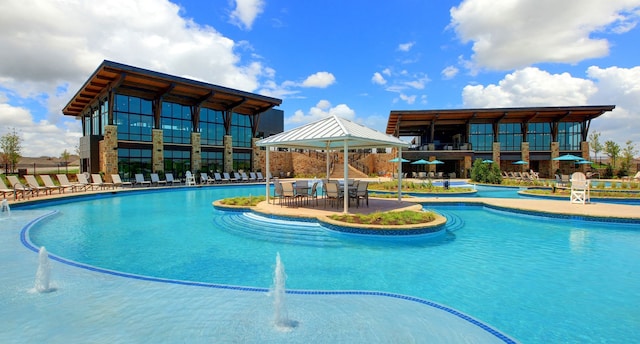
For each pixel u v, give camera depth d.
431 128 36.75
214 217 11.48
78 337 3.39
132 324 3.67
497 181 24.73
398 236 8.16
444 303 4.55
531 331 3.79
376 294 4.67
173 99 27.05
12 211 12.09
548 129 37.47
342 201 13.16
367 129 12.59
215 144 30.56
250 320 3.79
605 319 4.07
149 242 7.91
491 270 5.97
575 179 13.50
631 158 38.28
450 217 11.45
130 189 19.91
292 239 8.23
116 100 23.41
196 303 4.24
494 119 37.12
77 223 10.32
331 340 3.36
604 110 33.44
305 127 12.30
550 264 6.32
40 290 4.61
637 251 7.22
